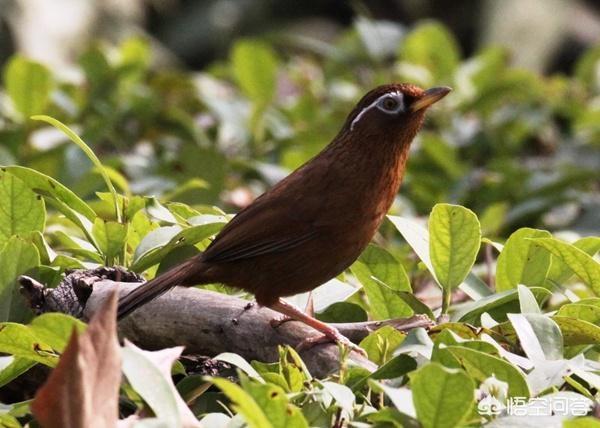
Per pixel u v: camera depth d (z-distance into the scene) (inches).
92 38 1016.2
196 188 503.2
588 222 562.9
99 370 252.5
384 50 800.3
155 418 259.4
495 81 713.6
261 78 662.5
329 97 731.4
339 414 284.2
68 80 683.4
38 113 586.2
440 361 292.4
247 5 1182.3
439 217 356.8
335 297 386.0
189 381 306.0
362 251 383.9
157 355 277.9
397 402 265.4
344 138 386.3
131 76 673.6
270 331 342.3
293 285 375.6
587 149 668.1
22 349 302.2
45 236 452.8
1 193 377.1
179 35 1157.1
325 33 1179.3
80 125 636.7
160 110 645.9
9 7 960.9
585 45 1155.3
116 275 363.3
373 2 1210.0
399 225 376.2
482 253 497.7
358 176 381.1
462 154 672.4
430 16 1202.6
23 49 956.6
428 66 730.2
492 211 510.9
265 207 374.3
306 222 372.5
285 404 257.6
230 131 636.1
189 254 391.9
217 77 812.6
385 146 384.8
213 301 348.2
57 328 287.6
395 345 325.1
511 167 591.2
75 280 351.6
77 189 492.1
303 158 588.4
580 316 337.4
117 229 374.0
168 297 349.7
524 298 331.3
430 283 435.8
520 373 283.3
